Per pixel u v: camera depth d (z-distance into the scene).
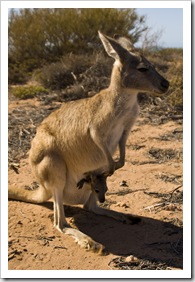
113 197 6.51
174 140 9.16
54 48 19.27
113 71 5.54
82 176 5.84
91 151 5.64
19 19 20.05
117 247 5.15
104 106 5.46
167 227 5.59
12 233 5.46
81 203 6.11
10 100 13.52
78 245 5.18
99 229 5.61
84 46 18.83
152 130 9.88
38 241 5.28
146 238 5.36
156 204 6.20
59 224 5.55
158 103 11.70
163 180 7.11
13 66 18.61
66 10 19.55
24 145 8.93
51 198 6.35
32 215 5.96
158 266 4.75
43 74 15.34
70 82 14.73
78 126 5.58
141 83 5.40
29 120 10.73
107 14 19.03
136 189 6.76
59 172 5.64
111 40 5.45
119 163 5.76
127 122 5.68
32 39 19.19
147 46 18.20
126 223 5.75
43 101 13.14
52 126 5.81
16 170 7.62
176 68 14.57
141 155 8.34
